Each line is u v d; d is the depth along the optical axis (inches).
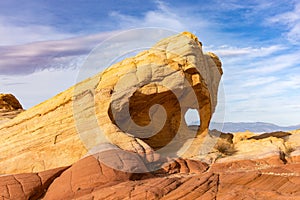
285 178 522.0
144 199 481.7
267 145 800.9
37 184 602.2
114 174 571.2
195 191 491.5
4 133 764.0
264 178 523.5
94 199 501.0
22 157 721.0
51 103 736.3
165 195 490.9
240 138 961.5
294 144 809.5
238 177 529.0
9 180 601.0
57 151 706.8
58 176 629.0
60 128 719.1
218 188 503.8
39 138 724.7
